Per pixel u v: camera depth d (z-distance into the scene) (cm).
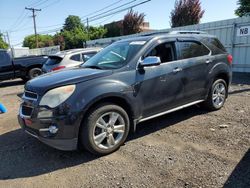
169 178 335
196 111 598
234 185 312
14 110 757
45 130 374
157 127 512
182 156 390
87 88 382
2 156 430
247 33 1143
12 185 345
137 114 438
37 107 378
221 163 362
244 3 2159
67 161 399
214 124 512
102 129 399
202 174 339
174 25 2633
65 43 5406
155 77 453
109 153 411
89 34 4966
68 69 480
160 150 414
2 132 551
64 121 366
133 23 3206
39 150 444
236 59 1209
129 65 431
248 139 434
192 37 538
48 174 366
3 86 1347
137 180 336
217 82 581
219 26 1261
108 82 401
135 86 427
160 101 469
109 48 521
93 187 329
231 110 600
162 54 478
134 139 462
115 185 329
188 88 514
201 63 534
